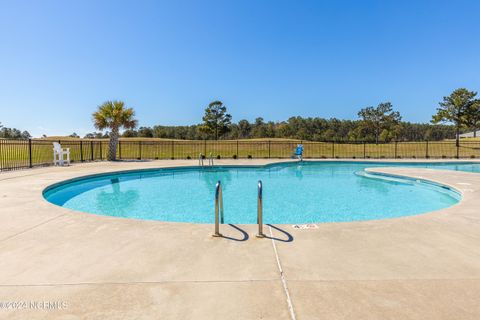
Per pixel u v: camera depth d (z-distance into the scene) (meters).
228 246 3.06
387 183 9.77
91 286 2.23
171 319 1.83
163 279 2.34
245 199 7.28
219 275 2.41
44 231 3.56
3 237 3.34
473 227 3.72
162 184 9.45
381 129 49.75
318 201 7.07
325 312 1.89
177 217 5.66
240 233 3.47
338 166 15.32
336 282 2.30
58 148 13.01
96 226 3.75
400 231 3.56
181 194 7.87
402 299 2.04
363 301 2.02
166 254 2.85
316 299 2.05
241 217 5.66
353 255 2.83
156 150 23.95
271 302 2.01
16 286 2.22
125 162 14.89
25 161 14.05
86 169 11.03
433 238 3.32
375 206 6.57
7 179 8.09
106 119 15.86
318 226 3.75
